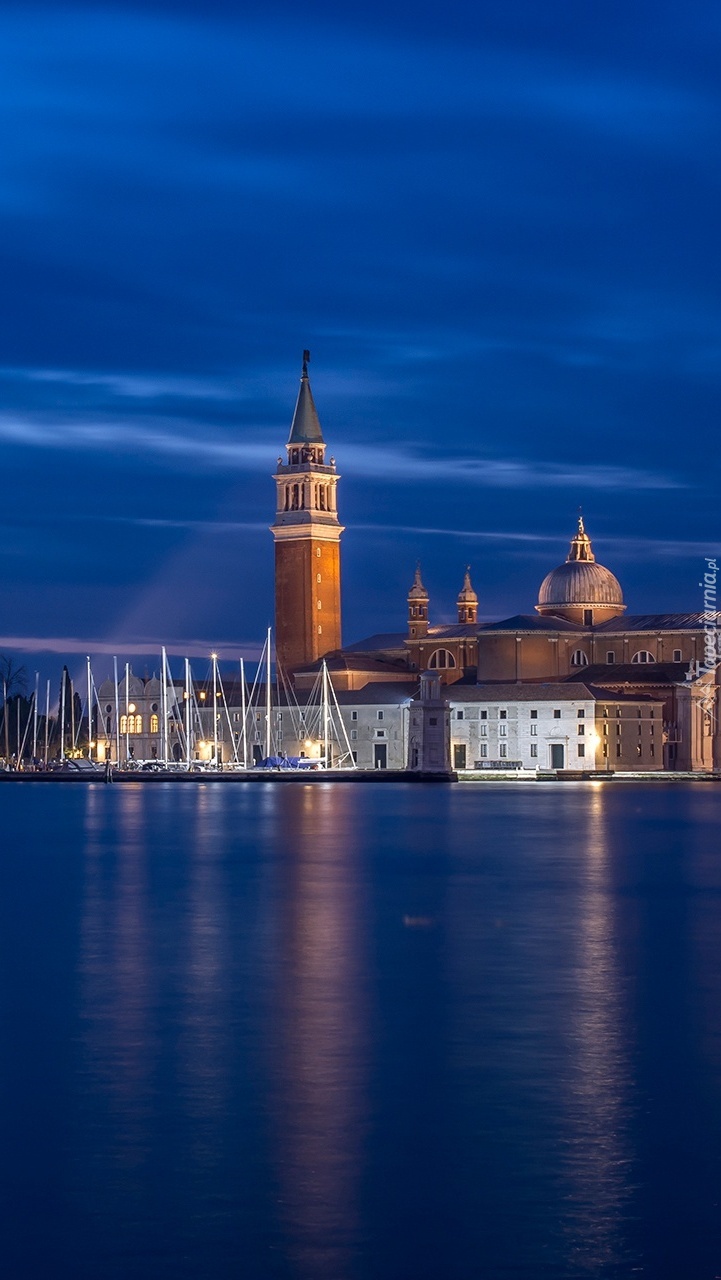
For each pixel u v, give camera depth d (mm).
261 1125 50969
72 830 198375
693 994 72250
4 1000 71125
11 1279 39938
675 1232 42562
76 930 95062
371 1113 52250
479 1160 47688
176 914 103500
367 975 77562
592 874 132750
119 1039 62938
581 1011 68312
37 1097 54312
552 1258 41062
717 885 122750
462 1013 67812
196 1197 44938
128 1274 40188
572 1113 52250
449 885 122625
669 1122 51219
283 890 119000
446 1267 40562
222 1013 67938
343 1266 40625
